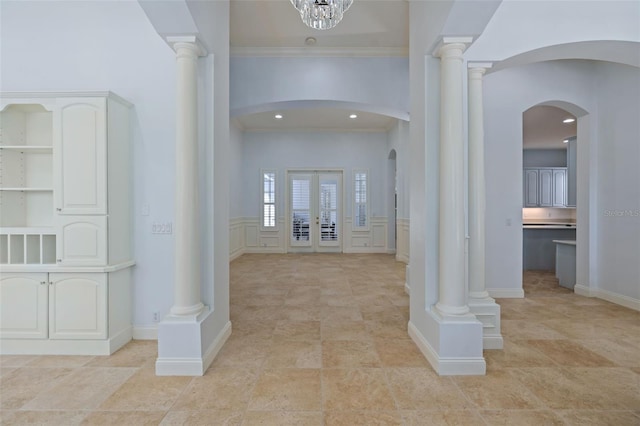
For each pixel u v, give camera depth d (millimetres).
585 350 2729
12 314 2646
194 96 2455
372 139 8430
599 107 4285
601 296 4277
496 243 4359
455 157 2424
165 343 2320
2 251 2750
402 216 7125
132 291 2963
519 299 4262
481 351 2332
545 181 8398
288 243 8516
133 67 2965
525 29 2771
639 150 3826
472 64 2816
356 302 4133
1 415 1865
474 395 2066
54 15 2973
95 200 2639
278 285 5035
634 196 3879
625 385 2186
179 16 2182
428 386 2170
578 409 1927
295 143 8406
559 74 4328
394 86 4320
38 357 2598
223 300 2900
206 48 2564
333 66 4301
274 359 2559
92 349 2646
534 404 1975
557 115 5926
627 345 2828
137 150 2963
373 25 3734
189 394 2072
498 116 4344
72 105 2635
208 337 2482
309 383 2203
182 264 2404
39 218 2963
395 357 2594
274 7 3391
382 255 8078
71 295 2637
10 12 2977
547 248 6211
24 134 2953
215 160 2678
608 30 2705
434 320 2428
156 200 2965
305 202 8523
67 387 2154
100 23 2971
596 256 4340
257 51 4227
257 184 8414
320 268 6414
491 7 2096
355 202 8477
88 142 2635
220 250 2818
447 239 2439
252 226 8453
